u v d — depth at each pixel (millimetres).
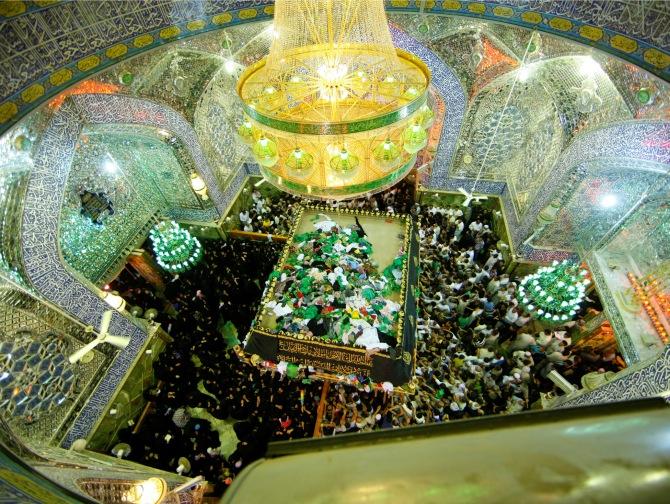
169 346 8391
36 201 5910
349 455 718
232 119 11250
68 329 6480
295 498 643
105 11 4473
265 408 7223
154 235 9008
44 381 6121
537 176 9531
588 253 7969
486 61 8938
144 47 5062
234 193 11836
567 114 7984
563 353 7996
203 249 10469
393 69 3848
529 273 9672
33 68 4078
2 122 3916
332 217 8961
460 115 10008
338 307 7078
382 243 8336
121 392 7457
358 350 6570
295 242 8438
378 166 3818
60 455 5570
